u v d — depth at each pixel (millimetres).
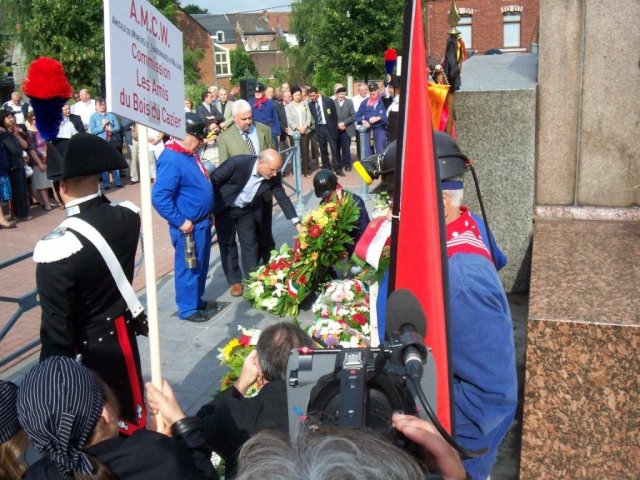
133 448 1867
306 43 44250
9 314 6652
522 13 31594
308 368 1710
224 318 6117
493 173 4492
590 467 2779
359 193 11680
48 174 2902
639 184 4250
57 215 11578
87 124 14984
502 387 2047
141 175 2334
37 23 27000
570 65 4219
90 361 2920
